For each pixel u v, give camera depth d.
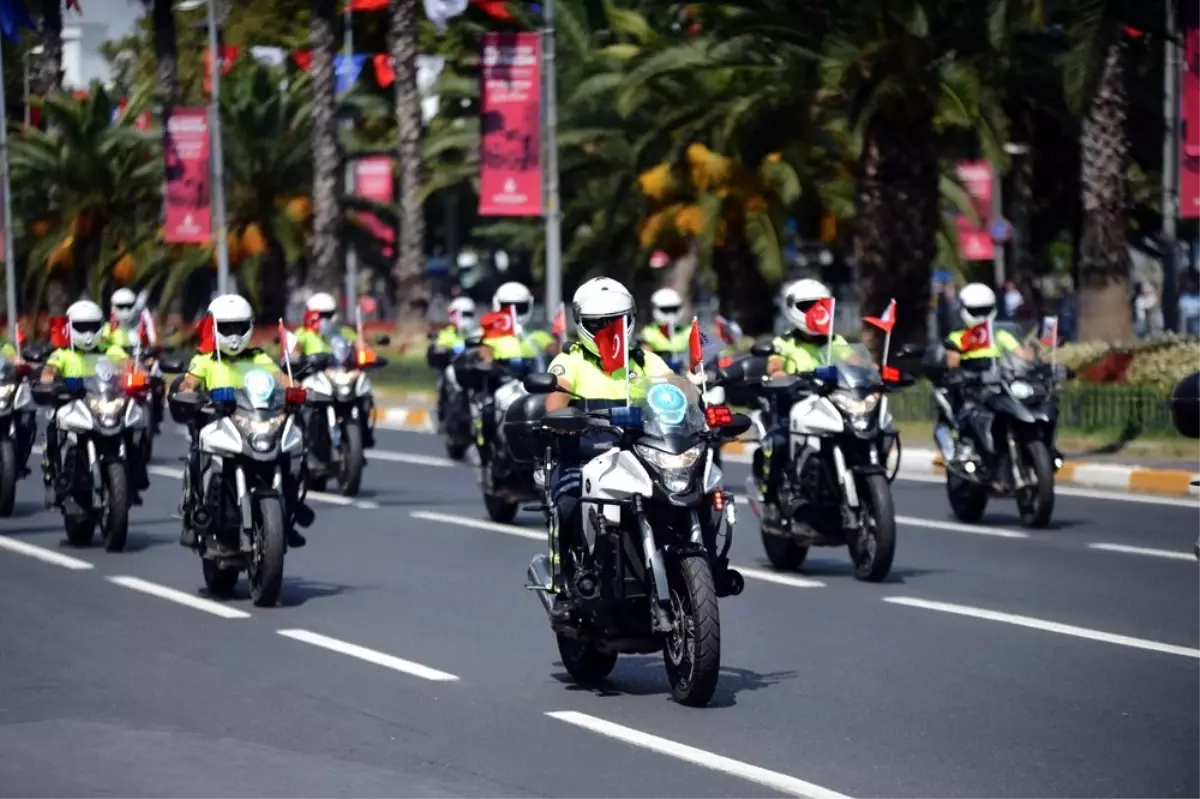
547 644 36.78
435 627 38.78
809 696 31.48
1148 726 28.98
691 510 30.09
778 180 109.94
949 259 123.69
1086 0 74.94
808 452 44.91
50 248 153.00
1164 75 100.12
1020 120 95.62
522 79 97.62
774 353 46.62
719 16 93.31
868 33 81.31
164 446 85.94
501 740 28.30
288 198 145.50
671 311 65.06
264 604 41.41
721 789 25.25
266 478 42.22
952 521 56.69
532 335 64.69
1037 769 26.25
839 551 51.19
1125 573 45.72
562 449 31.91
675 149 103.94
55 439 52.38
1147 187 119.69
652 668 34.28
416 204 137.00
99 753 27.62
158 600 42.62
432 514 60.28
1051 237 143.75
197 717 30.11
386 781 25.81
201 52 195.38
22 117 197.12
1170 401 34.31
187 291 169.12
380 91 182.50
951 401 55.84
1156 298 169.25
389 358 128.50
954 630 37.94
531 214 98.25
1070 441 74.94
